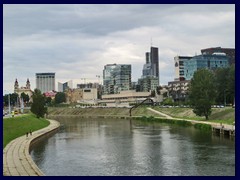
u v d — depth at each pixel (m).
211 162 71.12
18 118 147.38
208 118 165.88
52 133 139.00
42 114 192.62
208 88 160.00
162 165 69.88
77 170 66.62
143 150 89.00
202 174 61.53
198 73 162.12
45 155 83.94
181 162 72.25
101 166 70.25
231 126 118.44
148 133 129.88
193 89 161.50
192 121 156.50
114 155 82.62
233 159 73.50
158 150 88.12
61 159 78.25
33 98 193.25
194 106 162.12
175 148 90.31
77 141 111.06
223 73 197.88
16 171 57.94
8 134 109.31
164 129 143.62
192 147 90.88
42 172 60.12
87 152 87.75
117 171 65.50
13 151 79.00
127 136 122.25
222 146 90.94
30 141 98.69
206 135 115.81
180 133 125.31
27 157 70.50
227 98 196.88
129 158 78.38
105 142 107.00
